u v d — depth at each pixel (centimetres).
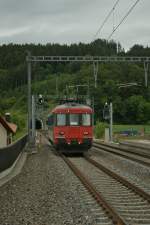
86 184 2169
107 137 8100
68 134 4475
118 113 11425
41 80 16762
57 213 1512
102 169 2973
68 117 4497
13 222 1378
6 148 2959
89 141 4500
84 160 3903
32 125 5109
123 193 1977
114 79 10556
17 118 12544
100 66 10419
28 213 1522
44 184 2312
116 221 1323
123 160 3844
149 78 11006
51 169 3122
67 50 17000
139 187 2189
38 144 6322
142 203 1711
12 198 1859
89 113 4519
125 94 11275
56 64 15775
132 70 10894
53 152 5022
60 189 2112
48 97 8006
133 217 1439
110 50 9638
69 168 3183
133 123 11838
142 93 11438
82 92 9800
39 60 4766
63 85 12169
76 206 1636
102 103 9931
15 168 3228
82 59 4622
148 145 5325
